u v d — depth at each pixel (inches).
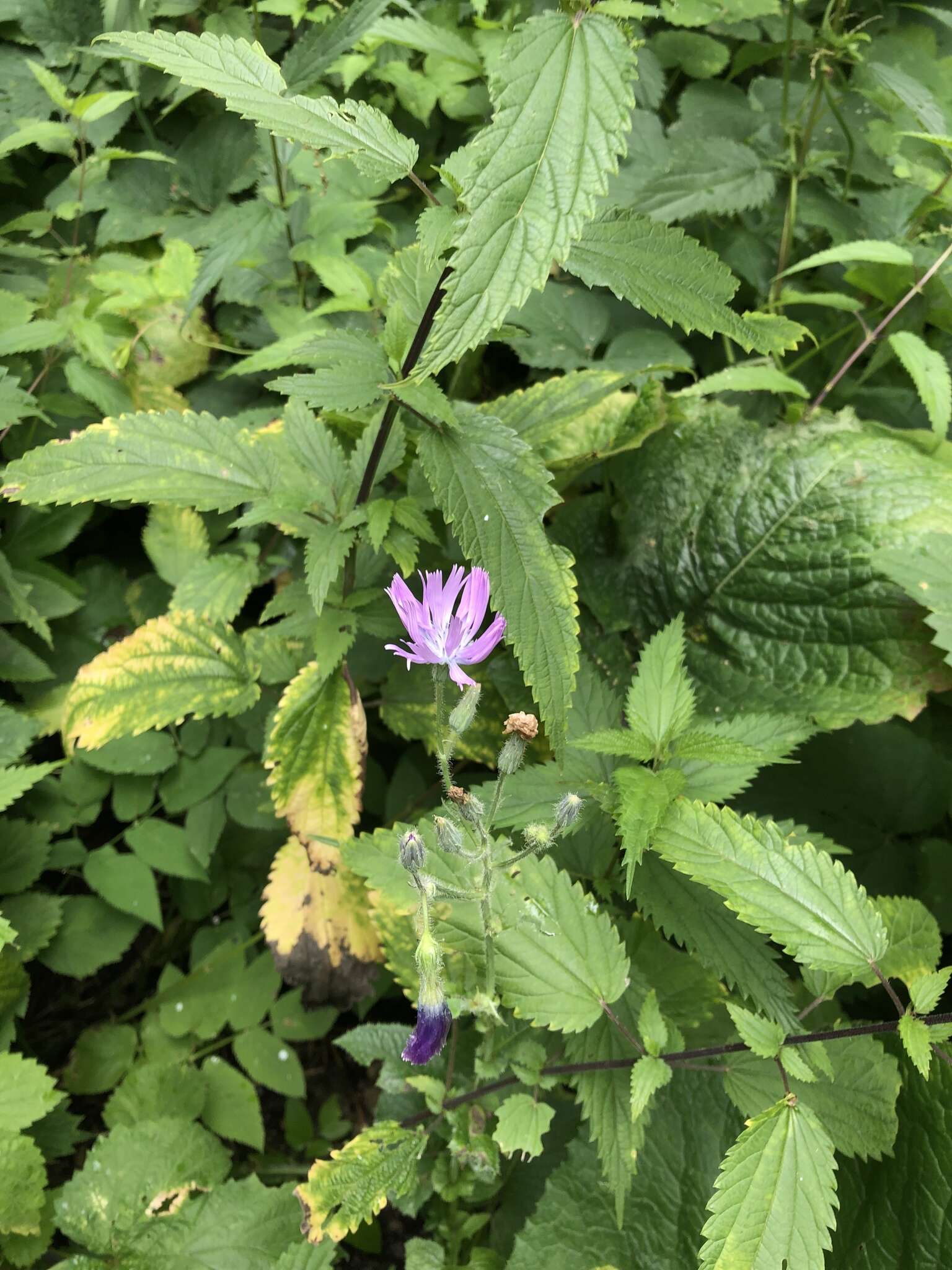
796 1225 9.8
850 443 16.3
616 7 9.8
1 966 14.8
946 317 17.2
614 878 13.9
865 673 15.4
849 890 10.8
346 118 10.7
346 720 14.4
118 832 17.7
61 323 16.8
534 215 8.8
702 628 16.8
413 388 11.5
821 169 19.3
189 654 14.8
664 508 17.3
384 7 13.8
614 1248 12.6
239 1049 15.9
